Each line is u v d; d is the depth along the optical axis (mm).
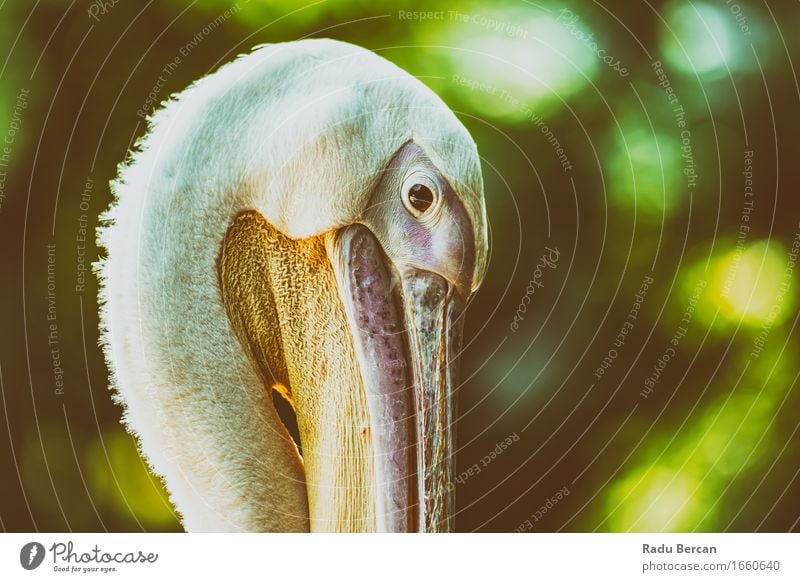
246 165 4461
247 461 4734
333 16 7832
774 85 8461
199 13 7707
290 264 4652
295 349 4727
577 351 8070
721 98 8383
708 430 8500
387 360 4484
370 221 4453
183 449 4668
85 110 7578
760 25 8477
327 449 4789
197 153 4477
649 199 8266
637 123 8242
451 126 4449
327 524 4750
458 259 4445
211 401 4664
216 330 4629
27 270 7574
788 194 8508
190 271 4555
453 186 4426
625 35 8266
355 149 4387
